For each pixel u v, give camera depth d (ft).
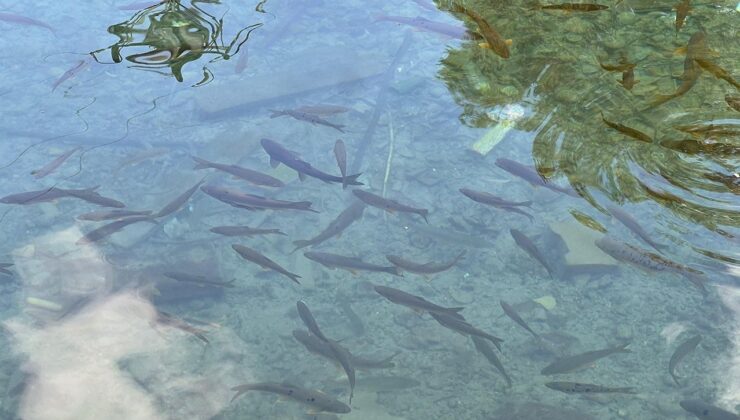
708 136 16.97
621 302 16.03
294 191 17.74
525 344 15.70
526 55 18.92
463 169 17.80
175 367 15.55
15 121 18.90
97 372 15.46
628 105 17.69
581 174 16.67
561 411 15.01
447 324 15.25
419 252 16.78
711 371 15.23
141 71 19.79
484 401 15.21
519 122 17.80
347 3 21.84
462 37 19.74
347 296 16.38
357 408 15.14
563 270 16.40
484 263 16.63
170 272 16.05
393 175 17.87
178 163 18.26
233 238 17.15
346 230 17.10
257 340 15.87
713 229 15.97
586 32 19.26
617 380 15.26
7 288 16.39
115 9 21.63
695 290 15.98
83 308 16.14
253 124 18.99
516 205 16.21
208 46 20.24
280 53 20.43
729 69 18.19
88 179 17.98
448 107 18.67
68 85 19.56
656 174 16.61
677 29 19.11
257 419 15.07
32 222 17.35
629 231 16.14
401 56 20.06
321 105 18.71
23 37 20.89
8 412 15.11
